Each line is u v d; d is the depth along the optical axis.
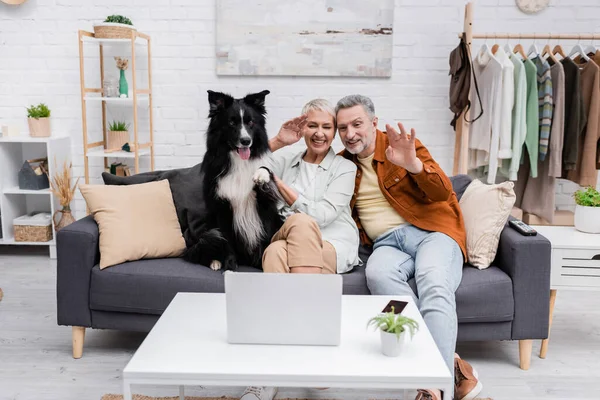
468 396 1.88
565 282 2.23
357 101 2.19
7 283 3.21
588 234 2.43
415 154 2.04
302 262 1.92
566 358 2.32
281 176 2.36
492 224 2.19
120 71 3.60
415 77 3.78
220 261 2.24
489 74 3.31
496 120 3.26
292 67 3.74
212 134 2.24
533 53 3.50
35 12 3.79
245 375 1.24
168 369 1.25
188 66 3.81
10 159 3.78
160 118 3.89
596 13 3.67
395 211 2.29
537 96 3.26
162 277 2.13
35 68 3.86
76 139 3.95
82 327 2.25
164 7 3.74
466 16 3.24
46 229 3.70
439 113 3.82
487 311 2.06
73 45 3.82
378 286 2.03
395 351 1.32
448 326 1.79
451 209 2.29
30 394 1.97
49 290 3.10
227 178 2.21
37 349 2.35
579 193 2.52
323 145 2.23
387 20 3.67
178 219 2.45
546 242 2.06
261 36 3.71
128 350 2.36
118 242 2.20
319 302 1.37
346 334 1.45
